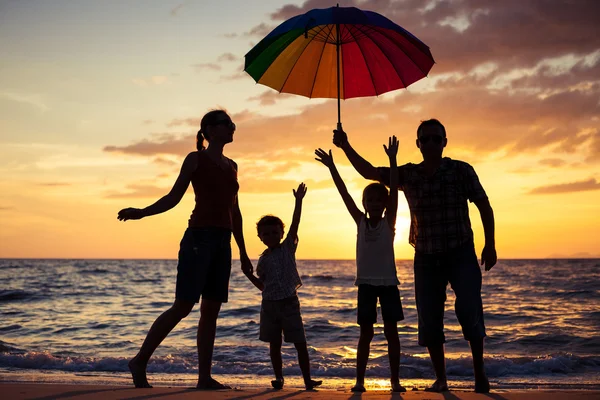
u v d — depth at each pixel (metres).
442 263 4.31
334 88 4.93
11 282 41.47
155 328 4.43
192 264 4.41
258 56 4.57
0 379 6.93
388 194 4.60
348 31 4.65
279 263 5.11
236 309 18.81
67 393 3.74
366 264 4.57
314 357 9.44
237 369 8.19
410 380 7.39
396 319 4.55
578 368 8.26
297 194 5.17
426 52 4.57
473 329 4.16
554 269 80.44
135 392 3.87
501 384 6.85
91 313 18.56
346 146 4.68
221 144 4.64
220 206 4.52
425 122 4.39
